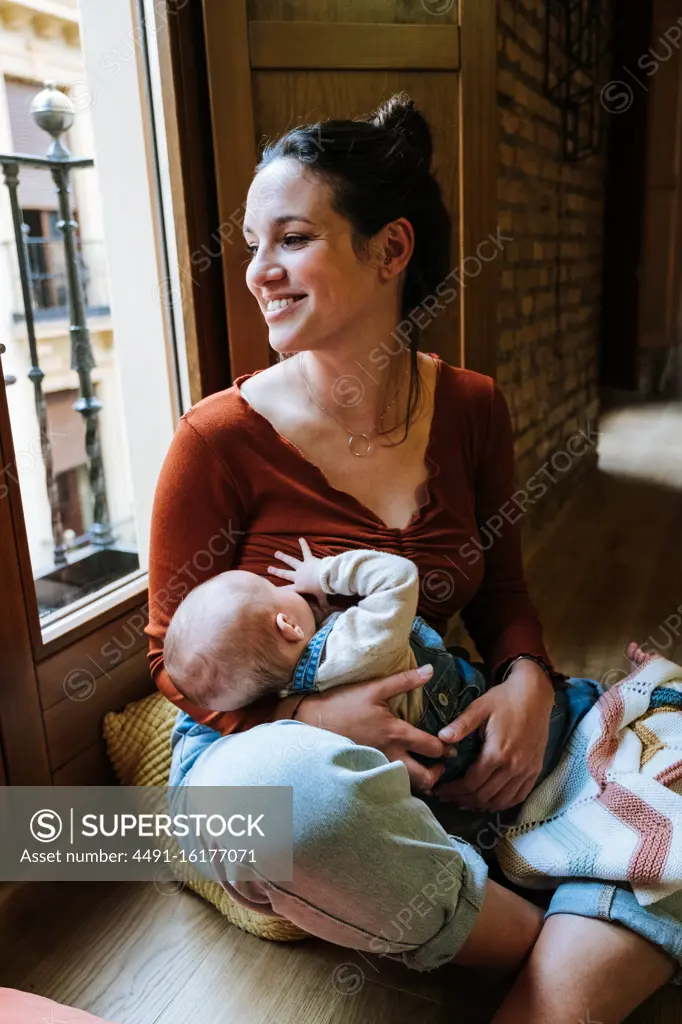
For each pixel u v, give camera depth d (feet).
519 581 4.33
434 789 3.51
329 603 3.53
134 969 3.69
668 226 16.76
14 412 6.23
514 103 7.64
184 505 3.67
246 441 3.67
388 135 3.57
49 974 3.66
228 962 3.72
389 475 3.82
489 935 3.20
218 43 4.65
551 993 3.00
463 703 3.55
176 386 5.27
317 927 3.12
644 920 3.04
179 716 3.77
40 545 6.56
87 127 6.22
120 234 5.15
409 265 3.85
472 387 4.11
